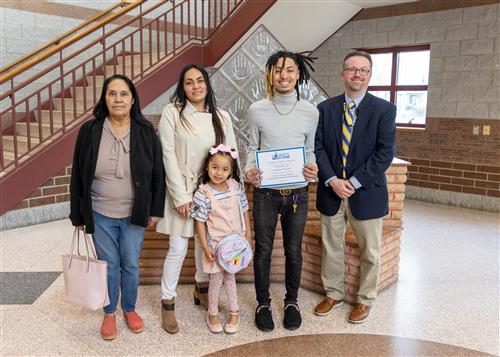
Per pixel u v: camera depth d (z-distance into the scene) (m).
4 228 4.32
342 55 6.73
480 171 5.43
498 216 5.13
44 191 4.62
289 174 2.33
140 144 2.18
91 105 5.67
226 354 2.19
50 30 5.87
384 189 2.48
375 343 2.30
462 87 5.51
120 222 2.24
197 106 2.32
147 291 2.91
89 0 6.29
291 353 2.20
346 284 2.79
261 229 2.39
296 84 2.36
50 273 3.22
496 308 2.72
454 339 2.35
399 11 6.02
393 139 2.39
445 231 4.45
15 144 4.36
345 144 2.46
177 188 2.22
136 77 5.27
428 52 6.00
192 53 5.70
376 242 2.51
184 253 2.38
